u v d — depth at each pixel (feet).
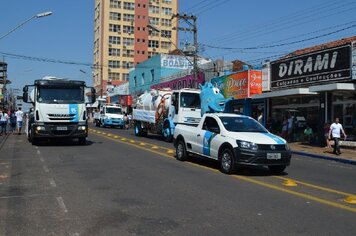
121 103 204.74
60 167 41.73
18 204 25.75
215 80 108.47
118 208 24.79
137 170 40.27
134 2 347.97
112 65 342.03
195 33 114.73
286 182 35.04
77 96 64.85
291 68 82.84
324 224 21.94
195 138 45.34
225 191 30.48
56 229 20.51
